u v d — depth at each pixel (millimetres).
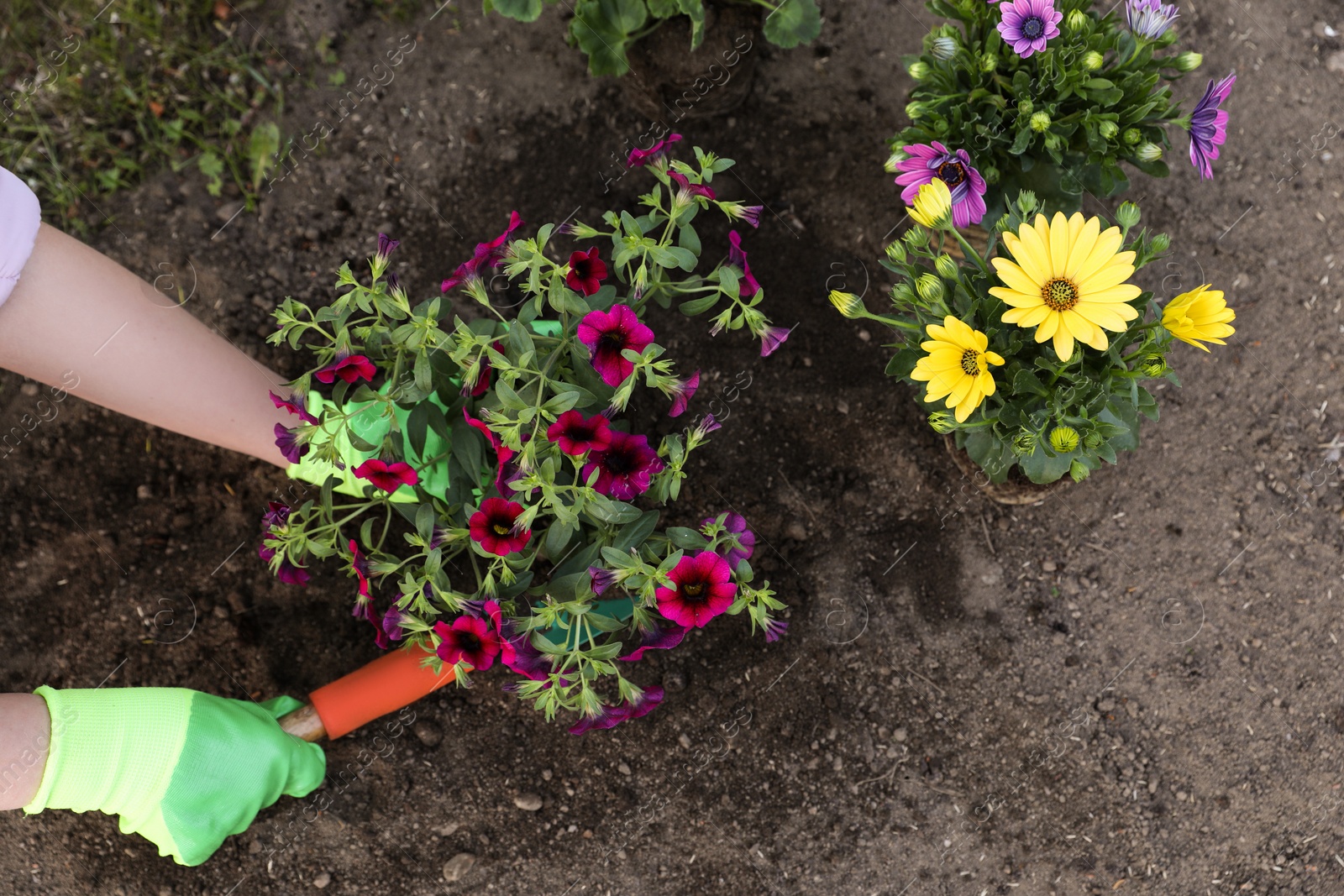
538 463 1565
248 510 2178
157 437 2189
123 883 2104
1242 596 2119
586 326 1412
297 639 2148
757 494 2148
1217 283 2172
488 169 2229
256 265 2217
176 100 2230
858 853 2090
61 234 1605
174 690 1828
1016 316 1422
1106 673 2113
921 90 1833
